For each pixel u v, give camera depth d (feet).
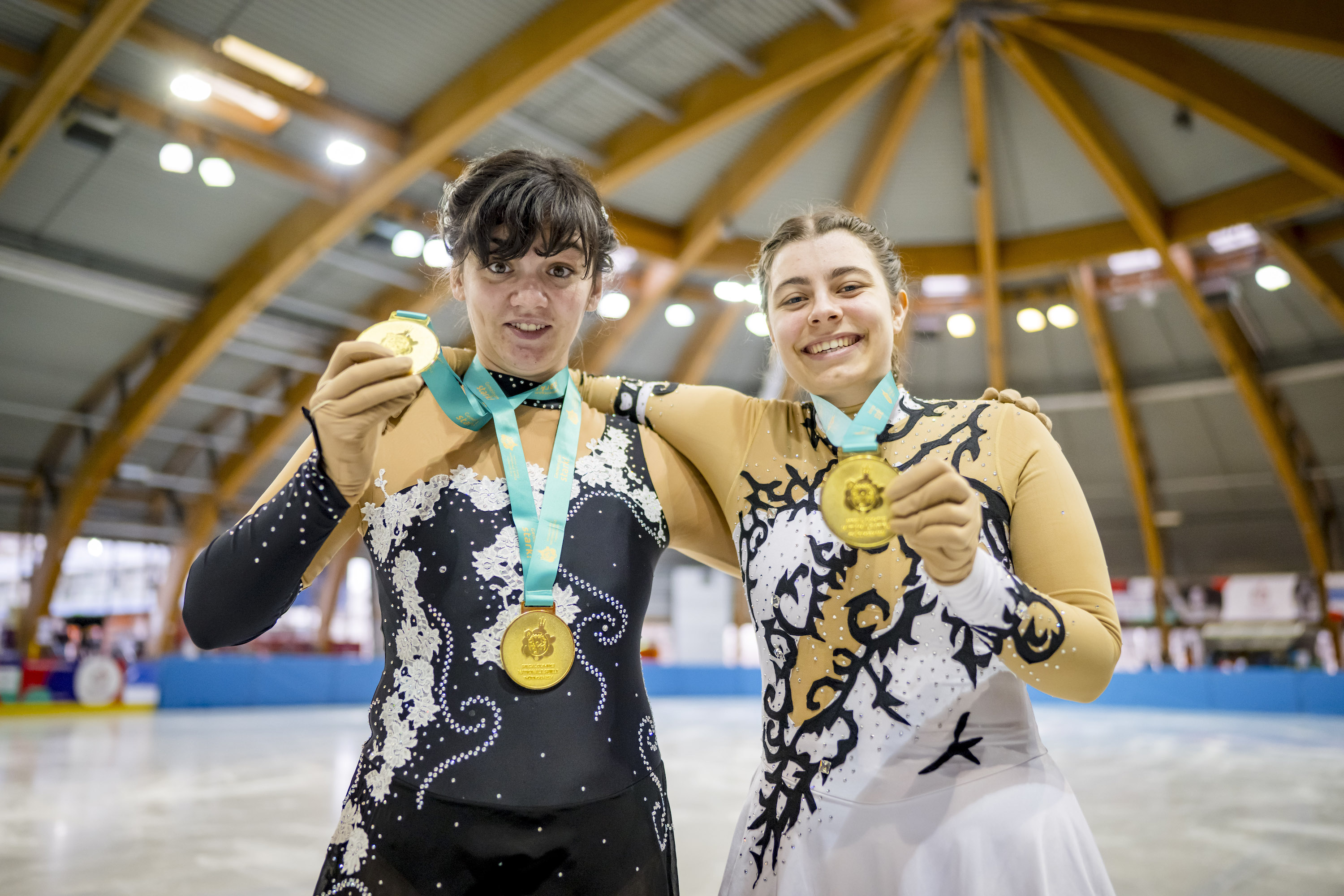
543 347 4.34
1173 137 35.09
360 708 46.75
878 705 4.24
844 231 4.89
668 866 4.11
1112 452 58.23
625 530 4.40
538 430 4.51
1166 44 29.81
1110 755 26.45
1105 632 3.87
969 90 31.96
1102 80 32.63
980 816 3.99
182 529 53.98
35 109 26.91
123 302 38.06
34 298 38.68
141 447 50.75
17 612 49.44
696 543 4.96
